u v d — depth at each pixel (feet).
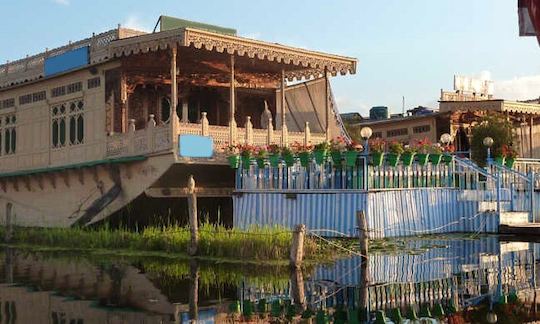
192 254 53.98
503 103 98.17
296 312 33.35
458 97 111.86
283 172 59.77
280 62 69.21
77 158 73.77
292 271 45.70
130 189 66.64
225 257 52.21
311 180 58.54
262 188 60.80
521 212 66.90
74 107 74.95
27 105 81.87
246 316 32.50
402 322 31.07
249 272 45.65
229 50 63.00
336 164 57.41
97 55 70.44
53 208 77.46
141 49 63.31
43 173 77.30
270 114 82.64
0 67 85.61
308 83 85.05
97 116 71.46
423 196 61.16
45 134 78.74
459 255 52.21
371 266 46.96
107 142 69.72
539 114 103.09
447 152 63.87
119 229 67.41
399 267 46.62
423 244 57.31
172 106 61.77
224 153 65.36
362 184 56.44
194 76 78.43
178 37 60.13
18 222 82.89
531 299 36.52
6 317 32.04
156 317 32.14
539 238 61.52
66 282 43.65
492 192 66.44
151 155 63.62
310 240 51.34
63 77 76.28
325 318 31.94
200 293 38.75
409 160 59.21
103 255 59.11
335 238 56.29
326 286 40.16
